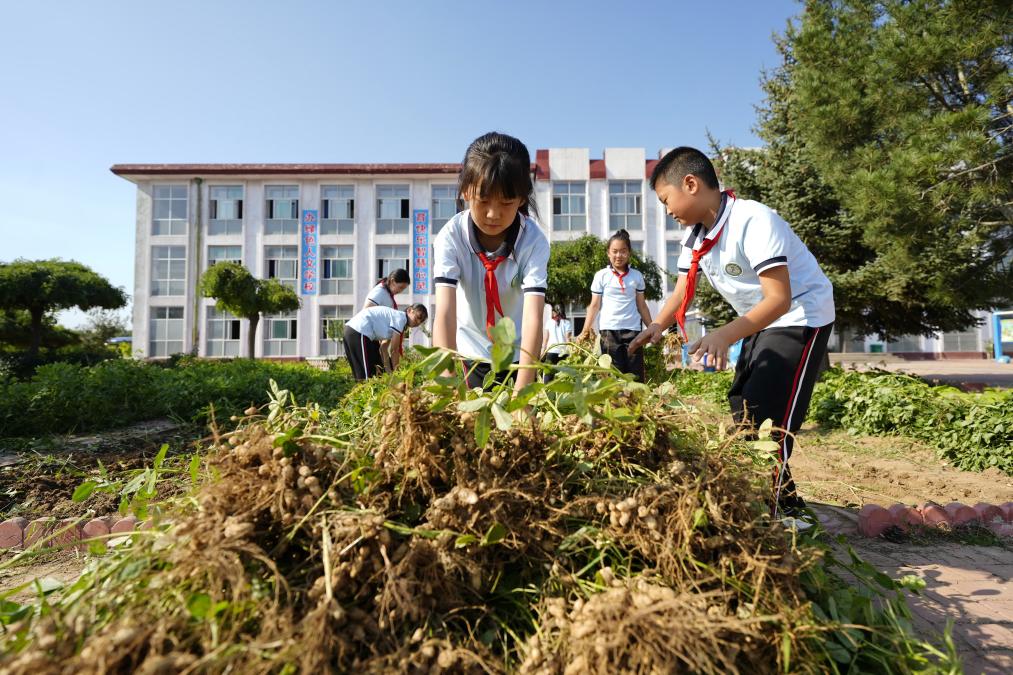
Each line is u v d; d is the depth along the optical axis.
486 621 1.21
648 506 1.28
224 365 10.78
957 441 4.67
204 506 1.17
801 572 1.36
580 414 1.37
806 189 10.86
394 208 26.95
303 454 1.31
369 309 6.11
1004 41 7.43
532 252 2.57
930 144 7.30
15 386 5.12
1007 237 8.73
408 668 1.02
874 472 4.23
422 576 1.14
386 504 1.27
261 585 1.07
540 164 27.02
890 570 2.37
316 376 8.87
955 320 10.67
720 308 12.26
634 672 0.95
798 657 1.10
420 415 1.36
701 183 2.55
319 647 0.93
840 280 10.20
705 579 1.16
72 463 3.97
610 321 5.60
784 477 2.45
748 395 2.56
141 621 0.96
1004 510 3.00
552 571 1.22
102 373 5.72
